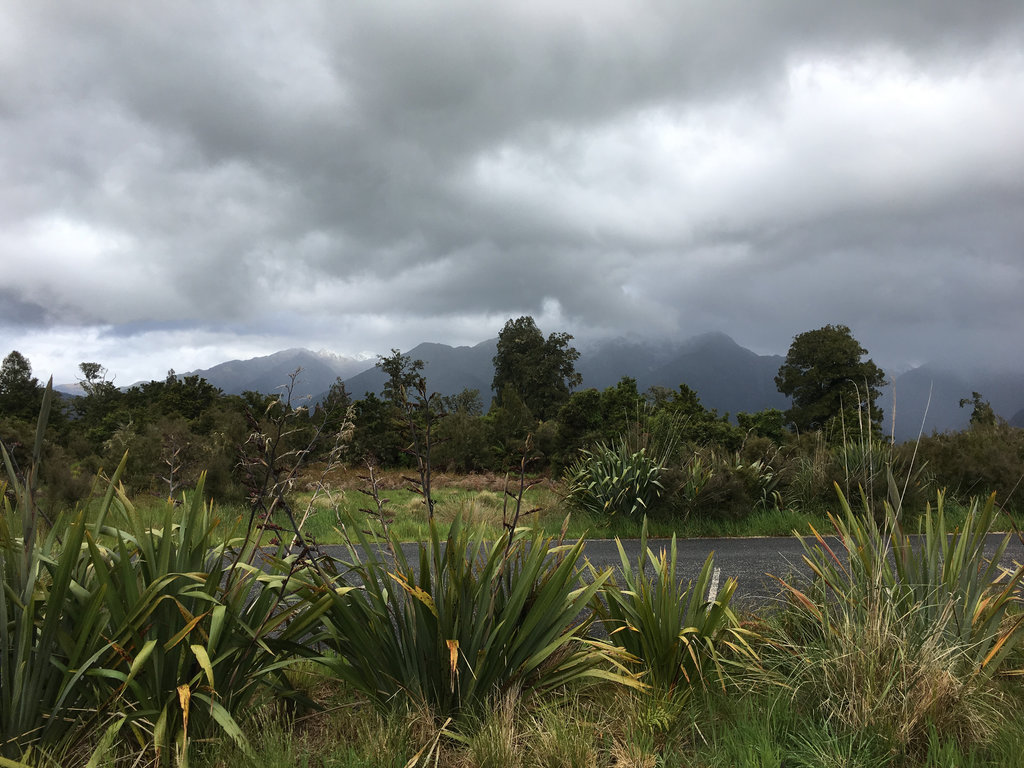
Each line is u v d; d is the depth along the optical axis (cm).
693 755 284
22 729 255
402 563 337
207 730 288
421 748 271
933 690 288
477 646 322
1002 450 1389
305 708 339
